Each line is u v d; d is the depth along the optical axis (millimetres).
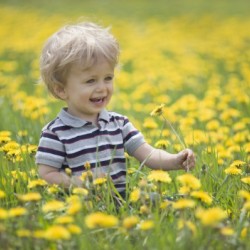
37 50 12047
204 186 4277
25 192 4043
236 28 15641
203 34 14898
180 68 10516
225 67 10562
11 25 15781
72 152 3979
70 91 4043
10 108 7203
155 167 4188
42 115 6258
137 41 13438
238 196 4031
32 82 9234
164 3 23797
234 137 5535
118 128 4172
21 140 5371
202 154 4883
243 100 6969
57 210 3404
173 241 3129
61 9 20797
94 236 3426
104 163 4023
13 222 3283
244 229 3330
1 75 9617
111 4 23109
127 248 3158
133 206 3859
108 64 4012
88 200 3721
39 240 3098
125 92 8961
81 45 3965
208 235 3117
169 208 3650
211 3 23406
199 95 8586
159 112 4391
